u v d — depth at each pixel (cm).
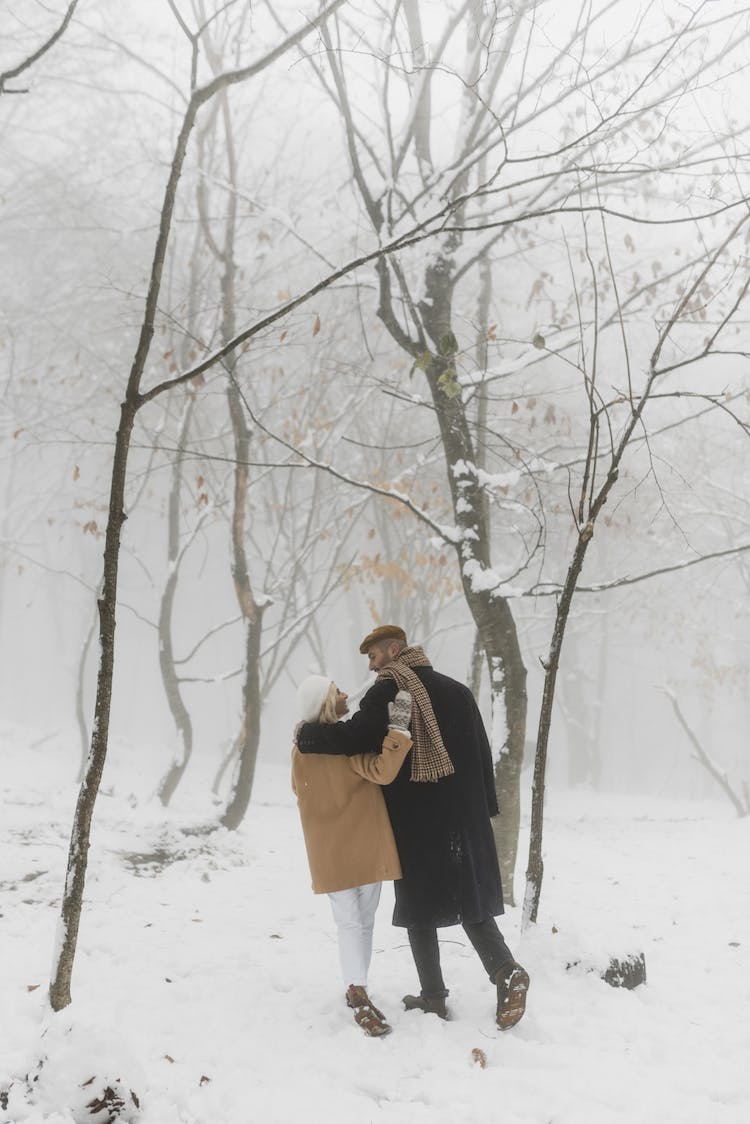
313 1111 327
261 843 989
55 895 611
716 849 1131
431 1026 406
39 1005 396
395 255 793
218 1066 362
